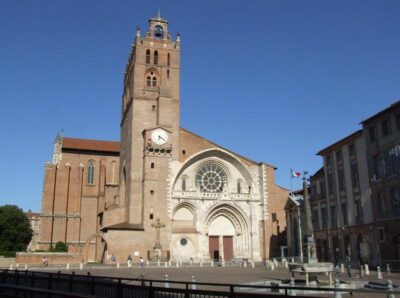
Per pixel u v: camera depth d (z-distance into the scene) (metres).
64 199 101.12
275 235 85.06
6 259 68.81
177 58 89.56
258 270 56.38
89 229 100.62
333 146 67.56
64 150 104.38
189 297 16.84
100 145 109.25
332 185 67.94
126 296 18.44
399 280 36.56
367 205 57.97
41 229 97.56
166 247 75.88
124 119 94.44
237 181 87.31
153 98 86.06
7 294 23.16
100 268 61.62
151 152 79.50
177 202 80.31
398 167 52.03
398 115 52.56
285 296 13.45
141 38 88.75
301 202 79.75
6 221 99.75
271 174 88.06
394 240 51.81
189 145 83.88
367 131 58.62
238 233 84.81
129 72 93.31
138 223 77.56
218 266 68.62
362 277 40.84
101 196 101.31
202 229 81.19
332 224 67.44
